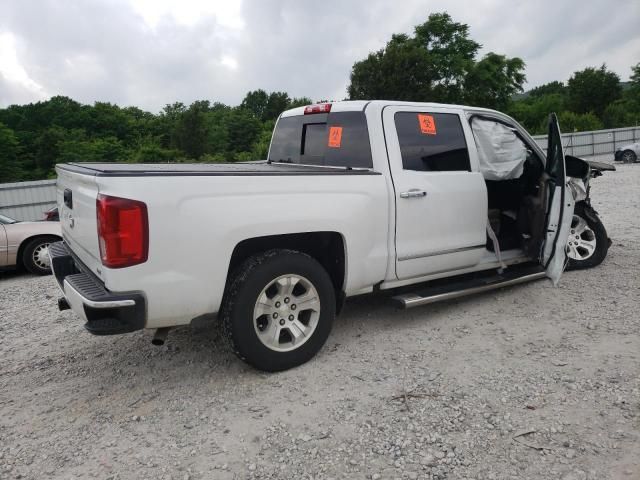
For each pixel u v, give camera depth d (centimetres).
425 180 458
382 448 295
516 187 570
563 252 481
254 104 9138
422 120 470
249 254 399
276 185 377
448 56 4222
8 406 369
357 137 456
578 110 6575
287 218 378
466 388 354
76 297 348
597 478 262
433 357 407
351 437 307
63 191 436
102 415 349
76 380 404
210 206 349
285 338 404
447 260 480
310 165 500
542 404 329
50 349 471
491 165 518
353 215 411
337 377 381
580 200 595
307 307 397
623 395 333
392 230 439
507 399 337
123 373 410
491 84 4247
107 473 287
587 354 394
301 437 310
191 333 483
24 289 741
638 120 5144
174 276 341
